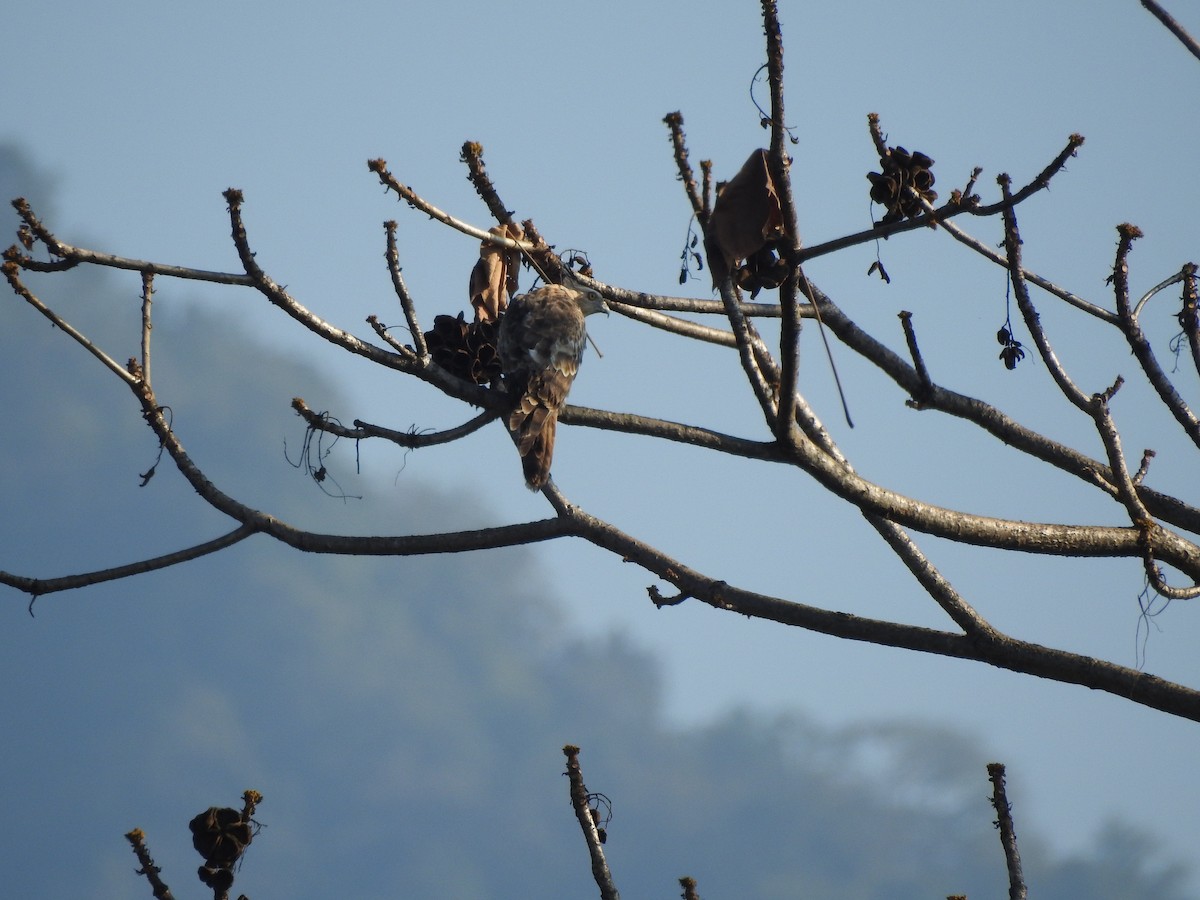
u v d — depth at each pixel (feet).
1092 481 54.13
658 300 60.44
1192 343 53.83
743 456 49.57
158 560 56.08
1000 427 53.67
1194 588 50.65
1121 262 53.47
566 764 47.70
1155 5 48.01
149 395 56.13
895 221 49.37
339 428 55.06
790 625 51.60
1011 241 51.49
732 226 44.45
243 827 43.11
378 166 54.90
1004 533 49.60
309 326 52.47
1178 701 48.03
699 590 52.65
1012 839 45.42
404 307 53.88
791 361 46.09
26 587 55.36
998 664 49.78
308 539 55.57
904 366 53.52
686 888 44.47
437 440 55.62
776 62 43.50
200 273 52.54
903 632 50.49
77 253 52.31
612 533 54.60
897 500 48.70
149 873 43.06
